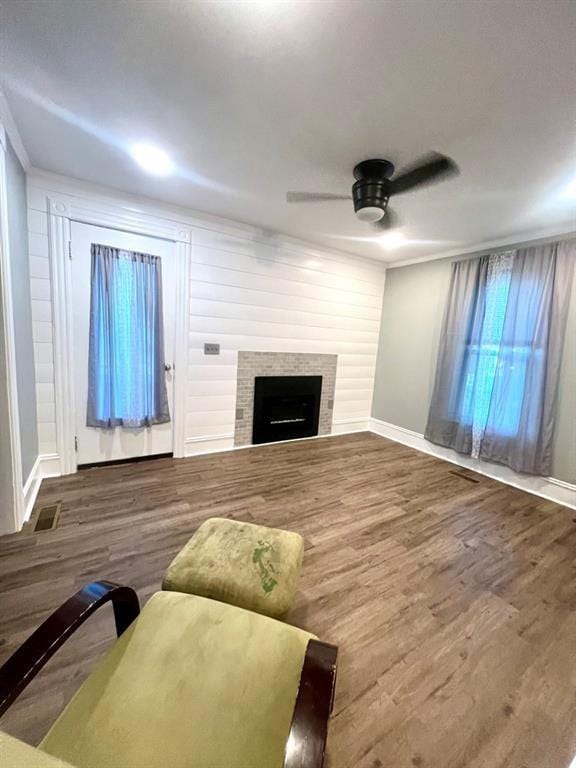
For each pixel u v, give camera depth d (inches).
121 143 78.5
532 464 119.8
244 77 55.2
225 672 34.6
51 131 74.7
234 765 27.0
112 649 36.8
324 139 71.4
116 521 87.4
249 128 69.5
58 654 51.2
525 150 70.6
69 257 102.0
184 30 46.9
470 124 63.6
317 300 159.6
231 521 64.7
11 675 28.6
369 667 52.9
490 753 42.6
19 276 85.1
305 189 97.0
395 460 147.6
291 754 24.3
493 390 131.5
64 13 45.4
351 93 57.6
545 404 117.3
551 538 93.3
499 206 99.0
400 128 66.1
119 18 45.8
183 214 119.1
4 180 69.9
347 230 131.3
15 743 18.8
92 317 108.3
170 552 76.5
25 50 52.0
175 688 32.6
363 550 83.0
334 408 178.2
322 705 27.7
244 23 45.3
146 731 28.8
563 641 60.1
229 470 124.4
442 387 150.6
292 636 39.9
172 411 129.3
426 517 100.8
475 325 137.9
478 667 54.2
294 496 108.3
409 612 64.6
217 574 51.3
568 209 98.9
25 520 85.4
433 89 55.4
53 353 104.0
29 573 67.6
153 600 44.3
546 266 115.9
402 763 40.9
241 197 105.7
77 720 29.5
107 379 113.5
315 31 45.9
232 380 141.5
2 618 56.8
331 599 66.5
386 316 182.9
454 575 76.0
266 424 155.0
